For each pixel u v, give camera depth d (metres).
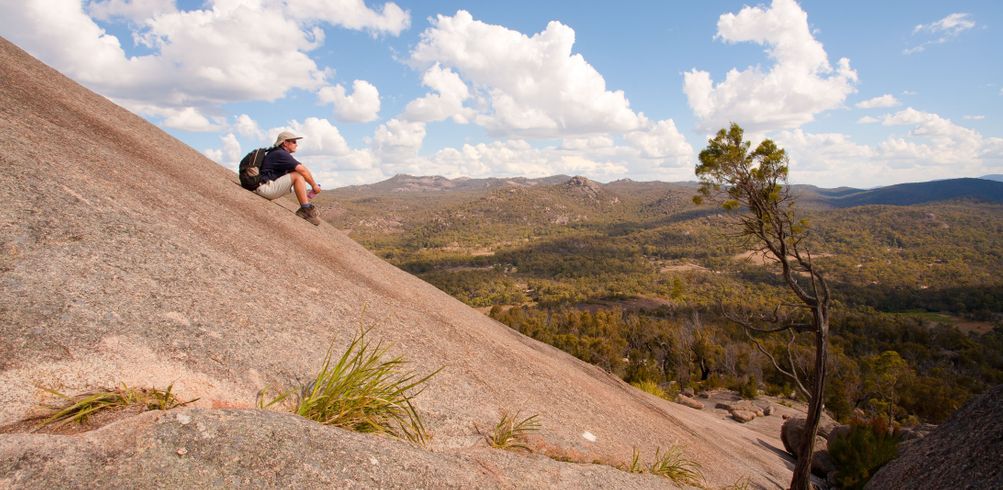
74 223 2.30
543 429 3.39
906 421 37.75
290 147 5.79
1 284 1.75
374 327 3.36
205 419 1.64
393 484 1.85
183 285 2.40
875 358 39.66
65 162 2.87
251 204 4.89
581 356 51.66
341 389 2.30
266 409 1.98
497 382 3.79
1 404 1.44
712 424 10.95
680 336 57.78
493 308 82.25
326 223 6.85
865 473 9.14
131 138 4.69
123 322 1.94
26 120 3.22
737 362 48.84
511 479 2.50
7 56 4.73
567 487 2.75
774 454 10.92
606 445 3.90
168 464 1.43
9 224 2.02
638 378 38.03
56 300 1.83
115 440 1.44
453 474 2.20
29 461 1.25
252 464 1.57
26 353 1.60
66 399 1.56
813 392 7.31
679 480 4.11
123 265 2.25
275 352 2.38
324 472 1.69
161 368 1.87
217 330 2.26
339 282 3.92
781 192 7.54
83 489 1.25
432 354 3.52
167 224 2.92
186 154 5.70
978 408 4.49
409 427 2.54
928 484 4.18
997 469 3.64
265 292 2.88
